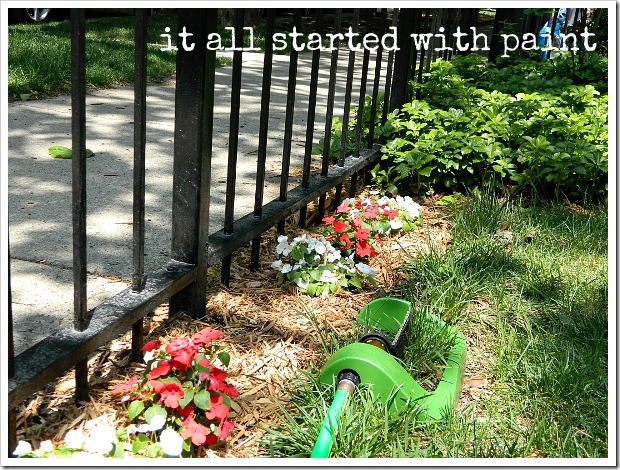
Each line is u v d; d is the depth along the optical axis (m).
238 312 3.09
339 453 2.18
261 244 3.87
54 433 2.20
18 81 6.89
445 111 5.53
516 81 6.89
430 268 3.58
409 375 2.47
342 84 9.43
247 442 2.30
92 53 8.68
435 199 4.86
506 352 2.93
